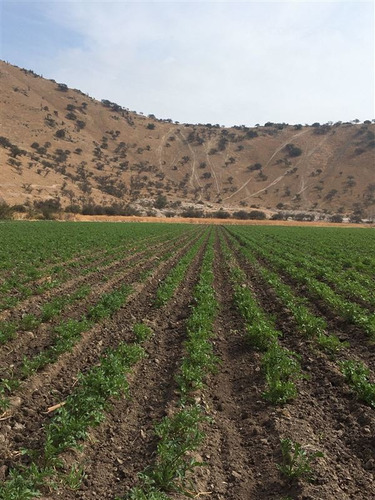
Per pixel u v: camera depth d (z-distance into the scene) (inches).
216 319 595.2
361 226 4579.2
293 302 650.8
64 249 1249.4
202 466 256.7
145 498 211.9
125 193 6279.5
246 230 2962.6
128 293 703.1
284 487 238.2
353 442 285.9
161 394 357.1
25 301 641.0
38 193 4468.5
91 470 251.8
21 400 330.6
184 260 1108.5
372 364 421.4
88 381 338.6
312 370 412.8
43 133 7475.4
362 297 661.3
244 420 320.8
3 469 242.5
